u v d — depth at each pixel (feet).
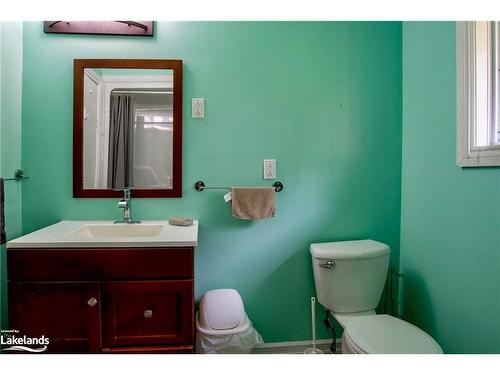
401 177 5.40
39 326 3.52
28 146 4.78
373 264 4.68
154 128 4.94
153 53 4.92
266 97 5.13
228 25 5.04
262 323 5.25
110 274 3.57
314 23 5.18
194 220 5.03
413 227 5.07
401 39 5.34
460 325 4.04
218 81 5.04
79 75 4.81
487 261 3.63
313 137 5.23
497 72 3.68
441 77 4.38
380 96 5.33
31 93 4.76
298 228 5.25
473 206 3.83
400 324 3.99
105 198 4.92
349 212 5.34
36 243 3.49
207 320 4.23
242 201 4.78
